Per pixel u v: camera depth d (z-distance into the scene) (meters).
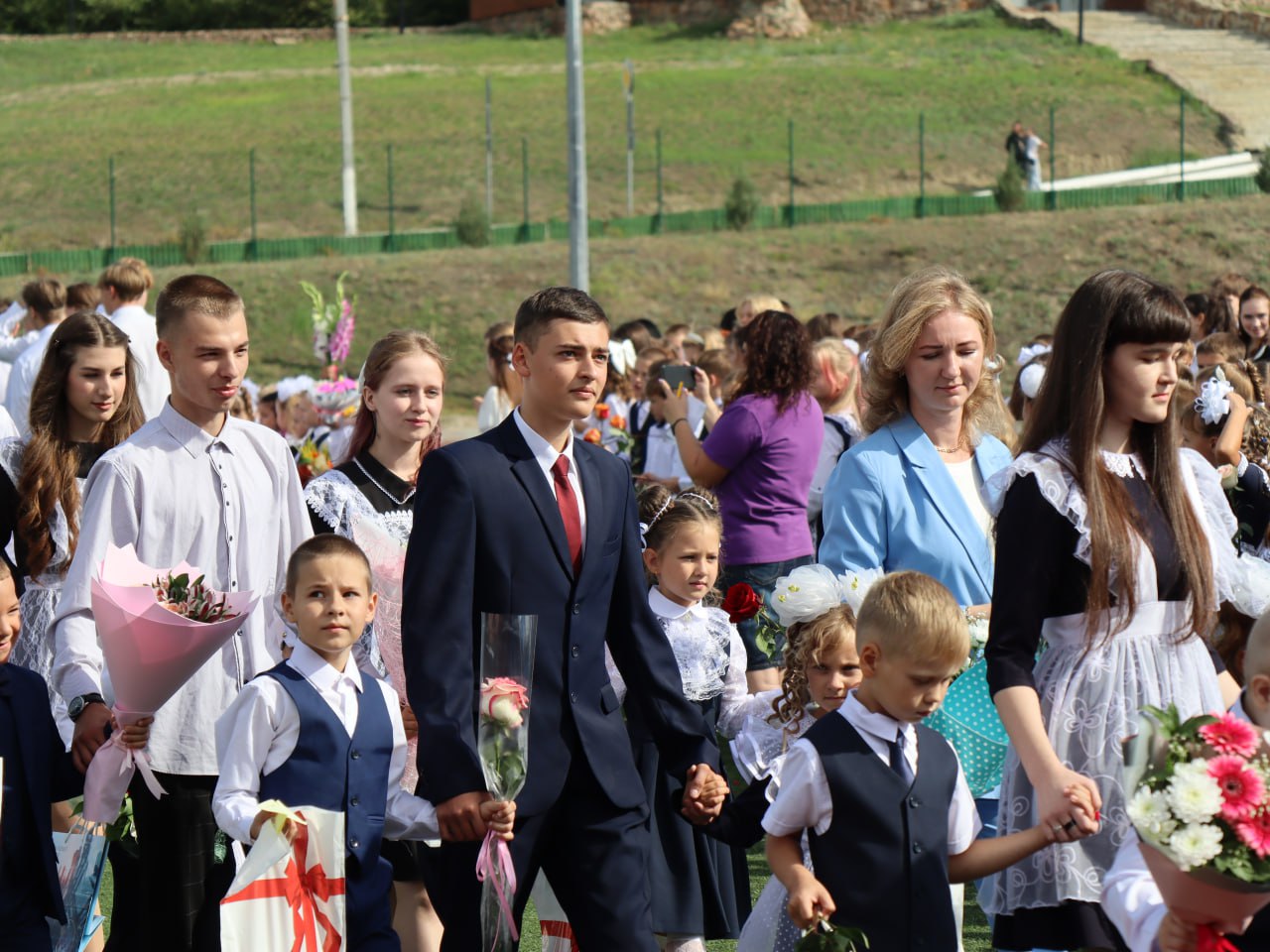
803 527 12.66
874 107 83.81
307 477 16.80
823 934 6.57
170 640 7.51
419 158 79.25
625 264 59.66
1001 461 9.20
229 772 7.61
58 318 18.41
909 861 6.84
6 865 7.57
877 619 6.88
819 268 59.50
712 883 9.03
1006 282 56.69
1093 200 64.19
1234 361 15.58
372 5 135.12
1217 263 56.25
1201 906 5.42
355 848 7.70
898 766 6.94
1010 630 6.94
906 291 8.93
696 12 111.50
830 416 13.80
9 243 67.69
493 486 7.34
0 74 110.94
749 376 12.66
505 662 7.03
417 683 7.14
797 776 6.91
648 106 87.12
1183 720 6.90
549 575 7.38
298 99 94.25
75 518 10.27
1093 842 6.92
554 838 7.44
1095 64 90.62
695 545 9.66
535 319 7.48
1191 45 95.00
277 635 8.70
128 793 8.27
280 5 134.25
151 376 15.48
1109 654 6.96
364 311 55.22
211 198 74.00
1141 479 7.14
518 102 90.31
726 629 9.90
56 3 137.12
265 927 6.84
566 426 7.68
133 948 8.38
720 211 65.56
